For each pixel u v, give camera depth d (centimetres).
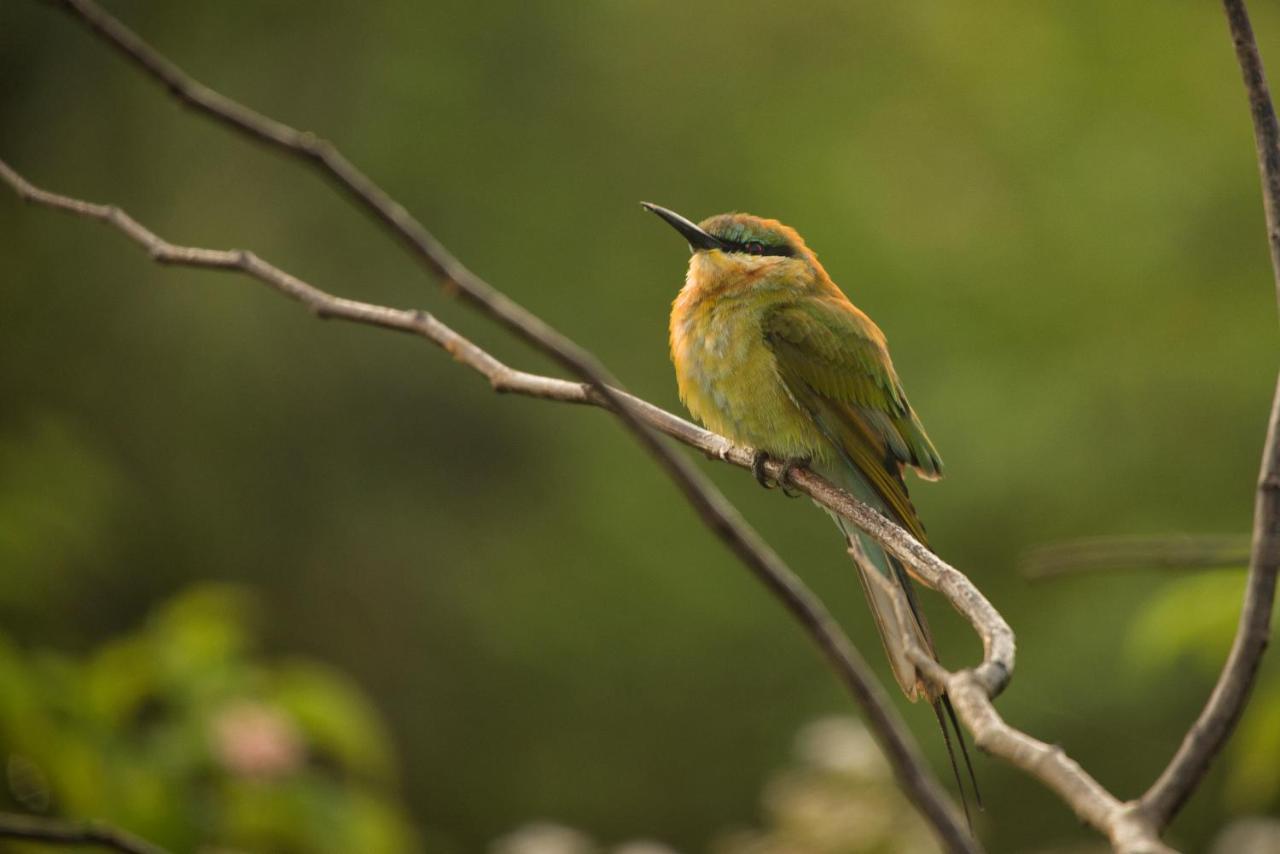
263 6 1753
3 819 363
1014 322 1572
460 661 1603
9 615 1041
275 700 608
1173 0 1781
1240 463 1520
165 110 1714
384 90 1720
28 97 1705
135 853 363
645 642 1559
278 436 1648
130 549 1578
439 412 1658
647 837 1527
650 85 1738
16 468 1197
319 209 1691
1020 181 1662
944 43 1758
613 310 1661
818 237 1611
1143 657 630
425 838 1556
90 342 1648
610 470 1608
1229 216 1631
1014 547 1494
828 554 1539
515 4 1738
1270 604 227
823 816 677
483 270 1670
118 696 597
